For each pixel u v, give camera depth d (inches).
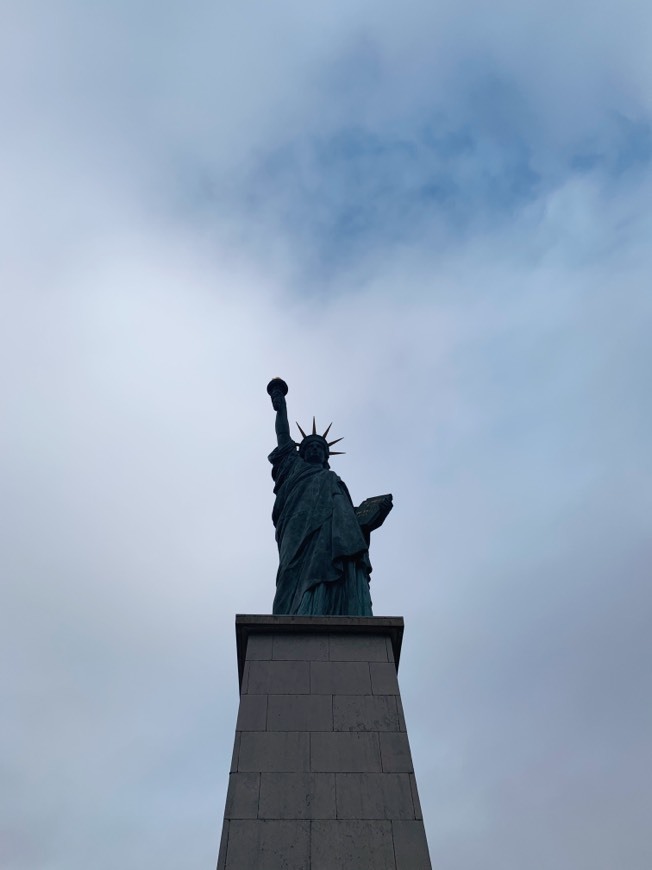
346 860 812.0
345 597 1277.1
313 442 1781.5
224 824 841.5
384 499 1567.4
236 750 935.7
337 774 909.8
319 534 1395.2
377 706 1009.5
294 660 1081.4
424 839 837.8
